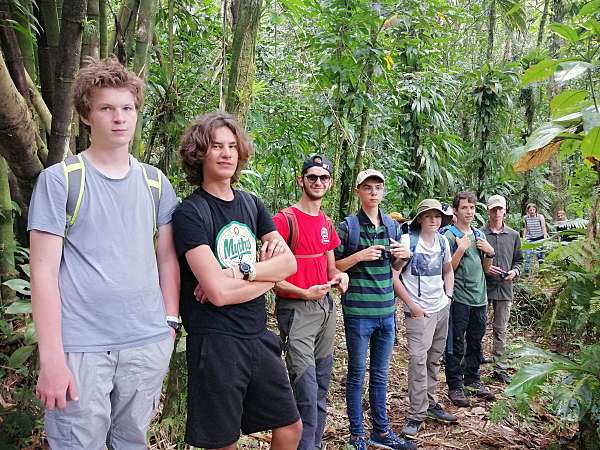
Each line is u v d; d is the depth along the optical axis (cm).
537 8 909
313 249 269
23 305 229
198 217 189
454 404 370
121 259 165
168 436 252
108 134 164
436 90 604
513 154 217
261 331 199
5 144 200
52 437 161
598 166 224
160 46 373
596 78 211
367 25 443
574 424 315
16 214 320
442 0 570
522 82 196
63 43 210
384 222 312
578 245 224
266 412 198
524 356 260
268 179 552
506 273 419
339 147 467
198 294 191
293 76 545
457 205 388
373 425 308
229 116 199
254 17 259
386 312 302
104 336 162
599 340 272
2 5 236
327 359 279
